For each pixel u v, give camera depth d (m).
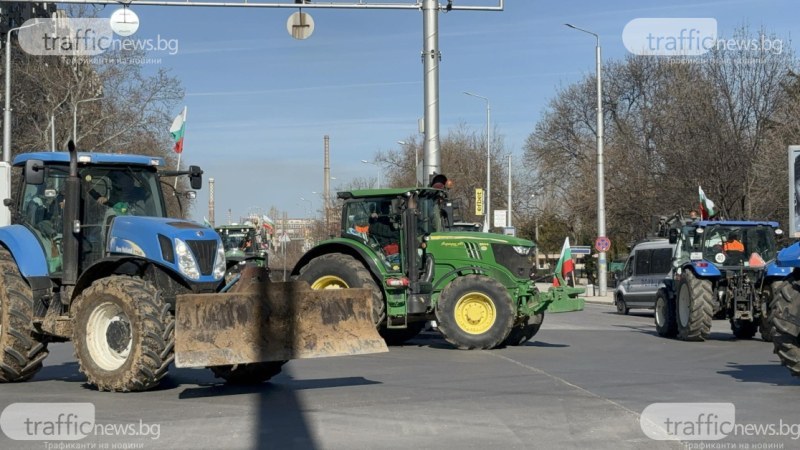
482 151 58.97
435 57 20.78
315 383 11.45
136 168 12.11
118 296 10.32
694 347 16.94
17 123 41.66
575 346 17.03
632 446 7.71
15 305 11.21
